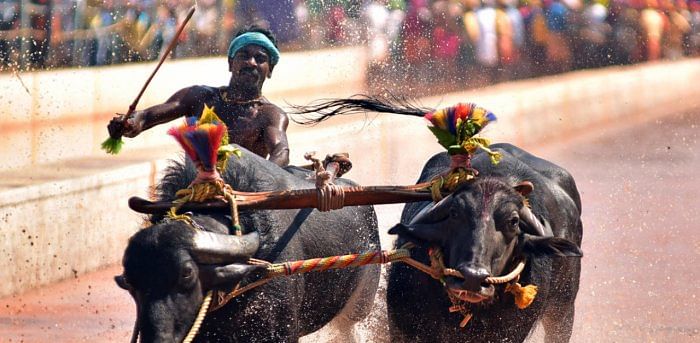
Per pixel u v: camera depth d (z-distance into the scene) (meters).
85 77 54.03
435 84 77.31
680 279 34.69
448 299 21.83
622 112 80.12
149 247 18.17
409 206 24.50
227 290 18.98
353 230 23.19
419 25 76.88
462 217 19.95
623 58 94.75
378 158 51.16
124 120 22.44
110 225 37.22
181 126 19.80
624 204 46.69
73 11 54.03
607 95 84.31
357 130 57.72
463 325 21.58
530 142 67.38
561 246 20.48
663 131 72.38
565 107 78.44
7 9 51.75
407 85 75.00
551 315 24.70
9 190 32.91
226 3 64.62
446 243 20.30
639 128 73.62
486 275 19.36
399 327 22.95
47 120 49.12
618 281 34.34
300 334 21.91
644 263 36.66
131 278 18.16
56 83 52.28
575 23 91.12
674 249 38.75
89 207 36.00
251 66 24.77
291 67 69.25
